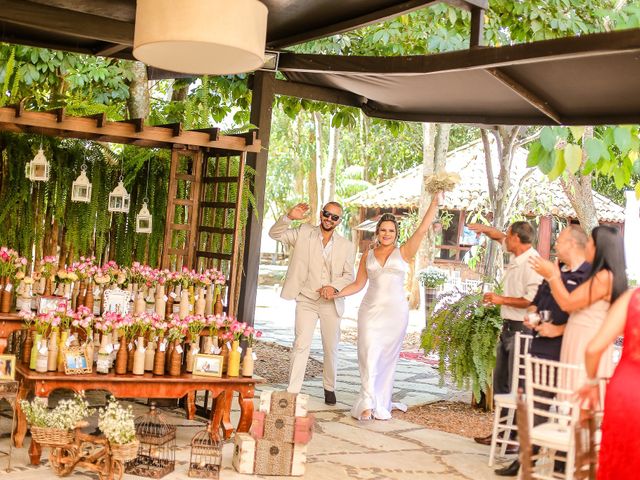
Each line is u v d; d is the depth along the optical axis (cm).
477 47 539
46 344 484
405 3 547
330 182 2102
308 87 794
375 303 677
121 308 550
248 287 729
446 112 800
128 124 588
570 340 471
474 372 715
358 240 2600
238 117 1013
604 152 654
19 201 667
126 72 869
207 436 484
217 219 686
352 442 589
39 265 589
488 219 2097
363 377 670
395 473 516
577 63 539
